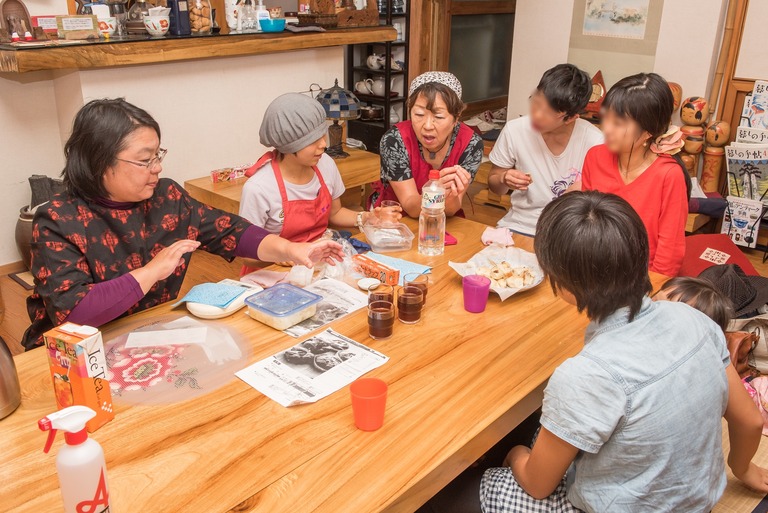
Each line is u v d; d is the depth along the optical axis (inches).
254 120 159.2
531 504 52.2
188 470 43.8
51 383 53.6
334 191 94.0
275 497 41.6
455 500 56.3
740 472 58.8
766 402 74.2
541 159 104.0
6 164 135.5
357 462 45.0
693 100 162.2
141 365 56.2
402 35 212.5
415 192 96.4
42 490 41.8
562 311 68.6
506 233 86.5
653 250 88.5
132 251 66.8
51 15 132.4
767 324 82.8
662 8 165.5
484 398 52.9
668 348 44.7
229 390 52.9
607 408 42.8
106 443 46.3
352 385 48.9
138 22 131.6
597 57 180.7
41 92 135.9
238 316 65.6
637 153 86.4
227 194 133.5
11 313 123.3
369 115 208.7
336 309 67.2
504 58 258.4
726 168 167.3
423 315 67.0
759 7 153.6
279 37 147.8
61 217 61.5
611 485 46.6
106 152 59.4
